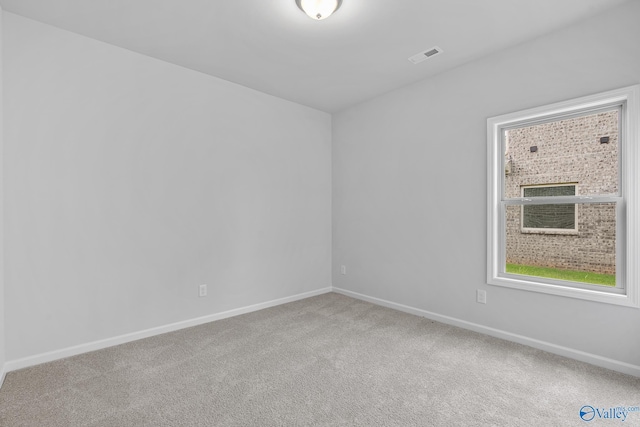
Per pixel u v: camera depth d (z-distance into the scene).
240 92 3.46
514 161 2.78
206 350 2.54
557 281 2.51
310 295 4.17
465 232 3.00
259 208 3.64
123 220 2.69
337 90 3.61
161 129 2.90
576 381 2.06
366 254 3.95
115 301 2.65
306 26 2.37
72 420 1.68
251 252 3.56
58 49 2.38
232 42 2.60
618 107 2.25
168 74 2.94
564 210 2.53
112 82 2.63
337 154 4.33
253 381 2.08
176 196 2.99
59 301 2.39
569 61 2.37
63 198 2.40
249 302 3.54
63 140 2.40
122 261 2.69
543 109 2.49
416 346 2.61
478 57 2.85
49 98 2.34
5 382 2.04
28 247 2.26
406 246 3.50
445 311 3.17
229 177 3.38
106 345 2.60
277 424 1.66
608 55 2.20
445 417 1.71
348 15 2.22
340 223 4.30
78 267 2.47
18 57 2.22
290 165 3.94
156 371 2.21
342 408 1.80
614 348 2.20
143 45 2.65
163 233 2.91
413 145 3.42
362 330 2.97
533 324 2.58
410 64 2.98
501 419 1.69
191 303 3.10
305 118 4.11
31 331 2.28
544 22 2.32
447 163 3.13
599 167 2.35
